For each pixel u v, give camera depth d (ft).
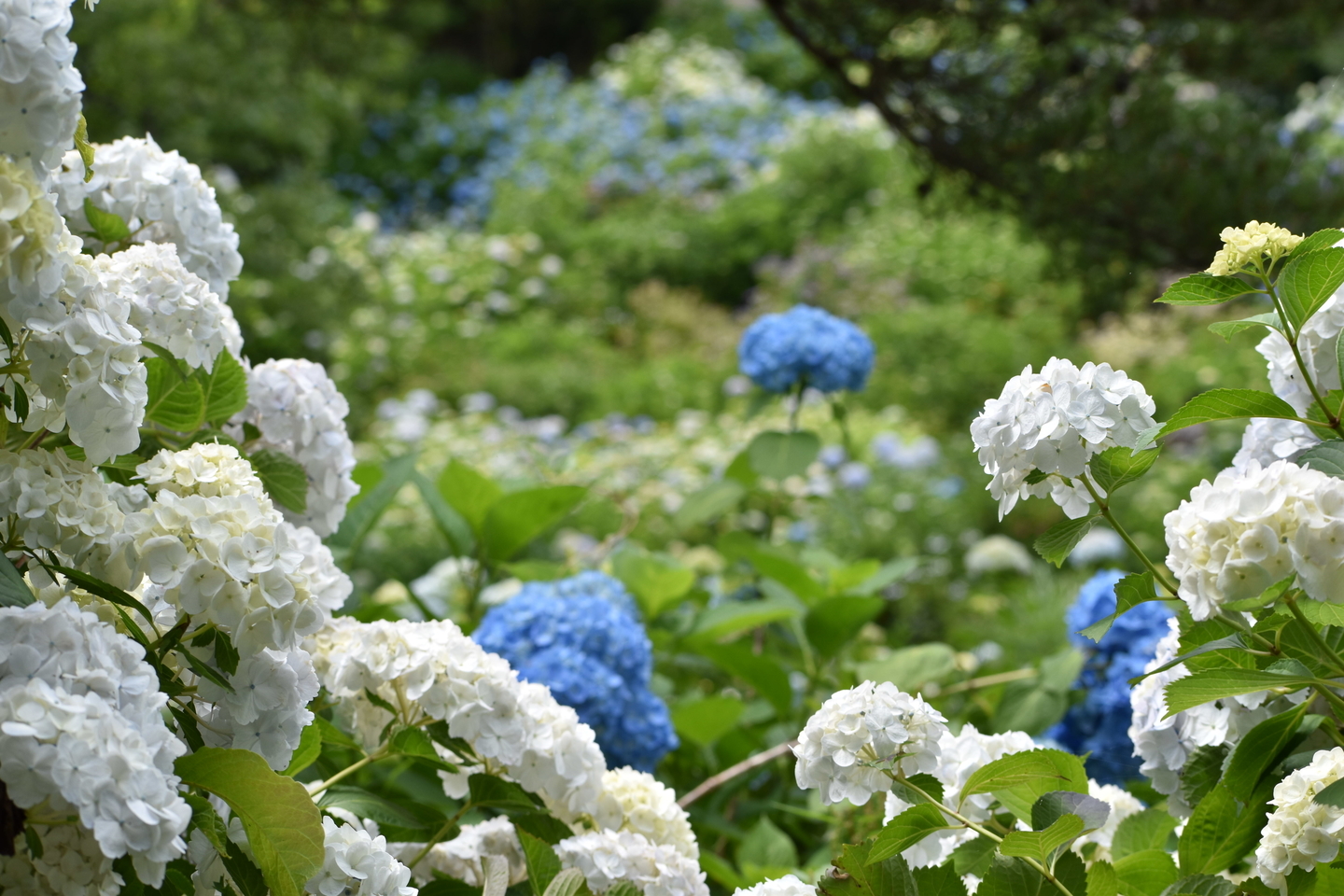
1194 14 13.88
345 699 4.83
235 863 3.42
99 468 4.07
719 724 7.20
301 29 26.23
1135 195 12.98
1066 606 13.41
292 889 3.26
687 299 37.88
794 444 9.89
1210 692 3.44
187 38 24.58
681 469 22.99
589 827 4.83
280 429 5.08
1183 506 3.33
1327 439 3.77
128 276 4.12
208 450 3.66
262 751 3.51
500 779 4.47
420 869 4.84
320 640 4.61
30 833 2.88
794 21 14.46
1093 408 3.57
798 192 43.55
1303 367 3.48
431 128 50.55
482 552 8.34
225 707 3.53
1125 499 20.04
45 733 2.67
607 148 47.88
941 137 13.99
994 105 13.71
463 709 4.37
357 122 44.70
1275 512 3.10
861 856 3.64
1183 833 3.93
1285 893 3.66
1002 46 14.39
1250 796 3.89
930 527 20.67
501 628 6.53
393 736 4.43
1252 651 3.56
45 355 3.22
